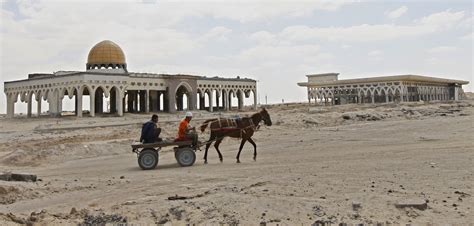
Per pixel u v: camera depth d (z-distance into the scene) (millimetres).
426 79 86375
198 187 12289
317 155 19688
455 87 103875
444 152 17953
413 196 9766
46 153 23781
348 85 89438
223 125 18719
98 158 23938
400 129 32000
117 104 62000
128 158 23266
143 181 14305
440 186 10828
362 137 27906
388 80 81875
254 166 16656
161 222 8648
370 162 16031
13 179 14828
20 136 34719
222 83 80000
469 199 9422
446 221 7891
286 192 10664
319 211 8820
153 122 18266
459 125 32188
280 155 20672
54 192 13062
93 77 58188
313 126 39062
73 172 18188
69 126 42469
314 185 11500
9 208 11023
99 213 9656
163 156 22891
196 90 74938
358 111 49094
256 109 84938
